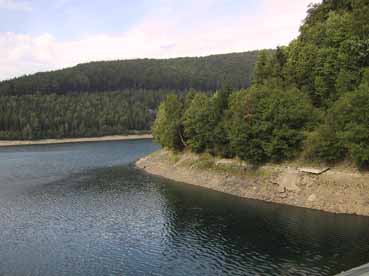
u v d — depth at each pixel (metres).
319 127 70.50
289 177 71.88
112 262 46.53
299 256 46.03
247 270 43.25
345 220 58.44
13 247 51.62
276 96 77.00
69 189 87.19
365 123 62.12
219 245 50.88
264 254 47.28
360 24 77.62
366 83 66.12
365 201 61.53
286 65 92.56
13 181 98.19
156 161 113.44
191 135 98.19
